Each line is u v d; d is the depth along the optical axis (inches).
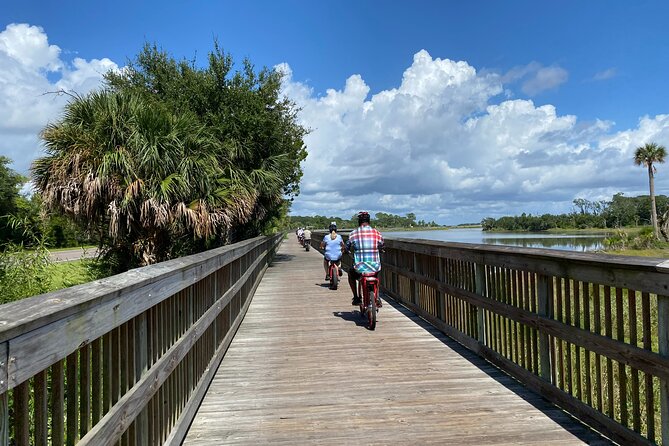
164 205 360.5
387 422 137.9
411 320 283.9
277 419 141.9
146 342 97.6
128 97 392.2
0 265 237.1
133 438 91.1
